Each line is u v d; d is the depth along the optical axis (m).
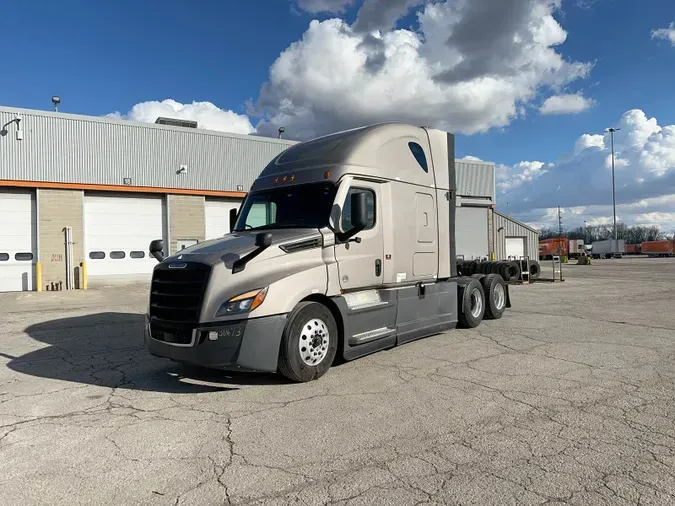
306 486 3.21
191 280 5.38
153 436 4.13
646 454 3.61
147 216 21.61
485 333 8.64
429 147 8.09
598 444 3.80
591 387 5.31
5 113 18.59
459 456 3.62
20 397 5.36
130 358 7.27
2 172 18.50
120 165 20.70
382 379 5.75
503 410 4.62
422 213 7.71
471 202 32.66
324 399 5.05
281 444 3.91
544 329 8.98
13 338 9.14
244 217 7.02
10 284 18.91
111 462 3.64
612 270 32.72
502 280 10.55
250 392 5.37
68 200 19.72
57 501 3.08
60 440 4.08
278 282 5.42
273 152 24.50
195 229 22.41
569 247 71.88
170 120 23.08
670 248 76.19
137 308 13.65
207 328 5.15
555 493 3.06
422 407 4.73
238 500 3.05
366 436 4.04
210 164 22.77
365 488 3.17
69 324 10.78
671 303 13.02
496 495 3.05
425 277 7.74
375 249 6.68
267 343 5.28
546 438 3.93
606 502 2.95
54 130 19.44
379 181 6.86
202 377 6.07
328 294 5.94
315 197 6.42
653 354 6.83
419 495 3.06
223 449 3.84
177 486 3.25
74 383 5.93
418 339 8.15
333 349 5.98
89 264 20.39
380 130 7.16
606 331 8.69
